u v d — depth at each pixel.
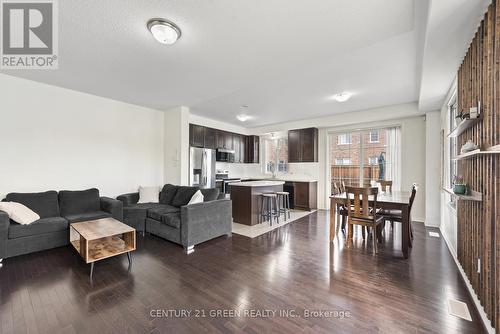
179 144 4.77
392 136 5.20
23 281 2.23
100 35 2.23
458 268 2.54
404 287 2.14
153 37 2.26
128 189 4.54
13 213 2.74
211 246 3.27
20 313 1.75
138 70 3.03
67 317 1.71
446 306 1.85
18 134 3.28
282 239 3.58
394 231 4.00
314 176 6.37
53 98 3.59
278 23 2.02
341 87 3.71
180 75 3.19
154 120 4.99
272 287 2.14
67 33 2.21
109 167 4.26
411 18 1.94
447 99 3.49
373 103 4.63
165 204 4.20
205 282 2.23
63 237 3.07
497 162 1.55
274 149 7.40
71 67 2.95
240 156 7.13
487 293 1.66
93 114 4.05
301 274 2.40
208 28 2.10
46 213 3.21
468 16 1.75
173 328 1.59
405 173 4.96
